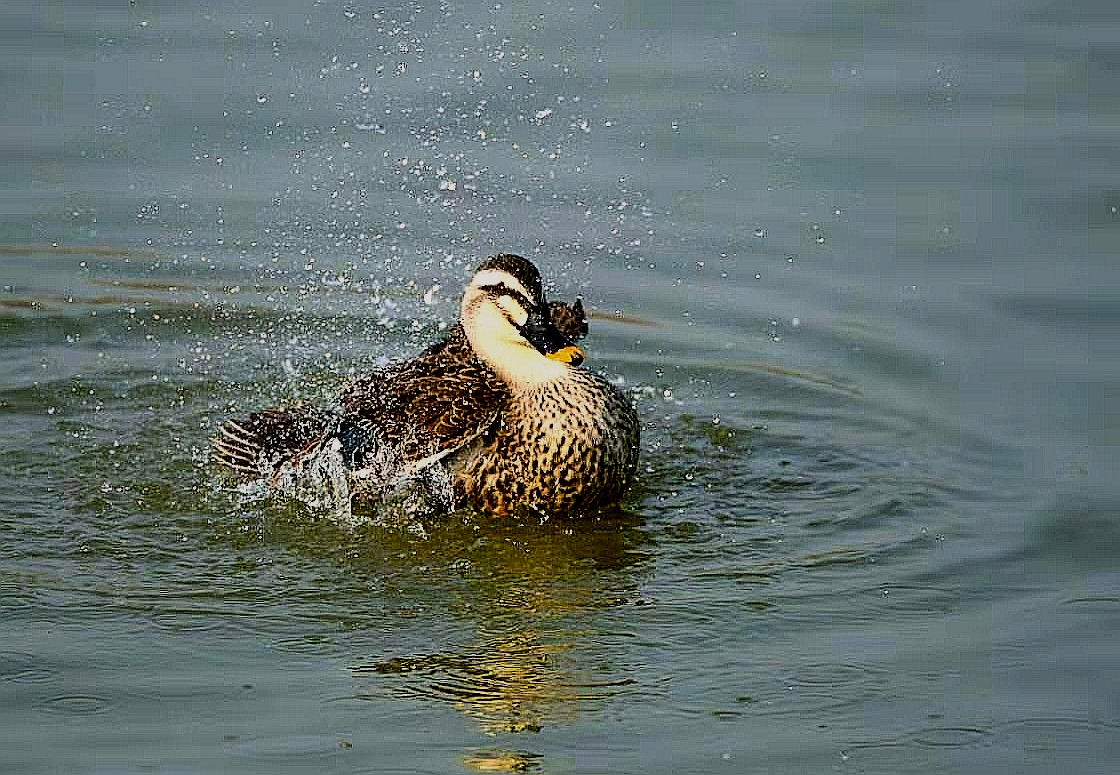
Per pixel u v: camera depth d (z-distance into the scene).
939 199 16.69
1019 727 9.41
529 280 12.59
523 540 11.88
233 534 11.80
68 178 17.09
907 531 11.87
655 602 10.84
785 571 11.29
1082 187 16.73
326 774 8.84
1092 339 14.59
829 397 14.10
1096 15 20.14
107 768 8.82
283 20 19.69
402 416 12.58
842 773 8.99
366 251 16.23
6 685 9.60
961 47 19.44
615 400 12.35
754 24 19.94
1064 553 11.44
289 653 10.10
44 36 19.31
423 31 19.47
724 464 13.11
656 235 16.17
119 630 10.29
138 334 15.20
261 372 14.64
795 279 15.63
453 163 17.17
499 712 9.48
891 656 10.13
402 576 11.22
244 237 16.38
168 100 18.09
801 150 17.44
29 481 12.52
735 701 9.66
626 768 9.01
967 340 14.69
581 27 19.73
